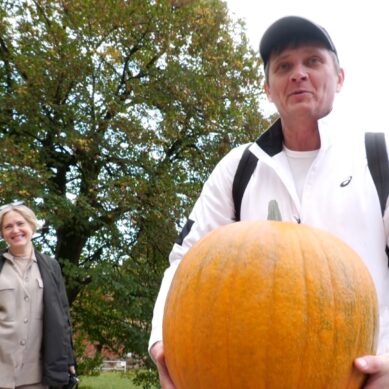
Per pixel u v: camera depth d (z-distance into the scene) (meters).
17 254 4.19
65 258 11.29
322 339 1.31
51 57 10.65
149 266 12.00
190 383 1.41
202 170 12.40
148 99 11.63
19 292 4.04
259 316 1.33
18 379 3.97
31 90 10.61
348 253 1.48
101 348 12.35
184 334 1.41
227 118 12.09
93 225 10.95
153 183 11.11
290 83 1.97
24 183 9.35
